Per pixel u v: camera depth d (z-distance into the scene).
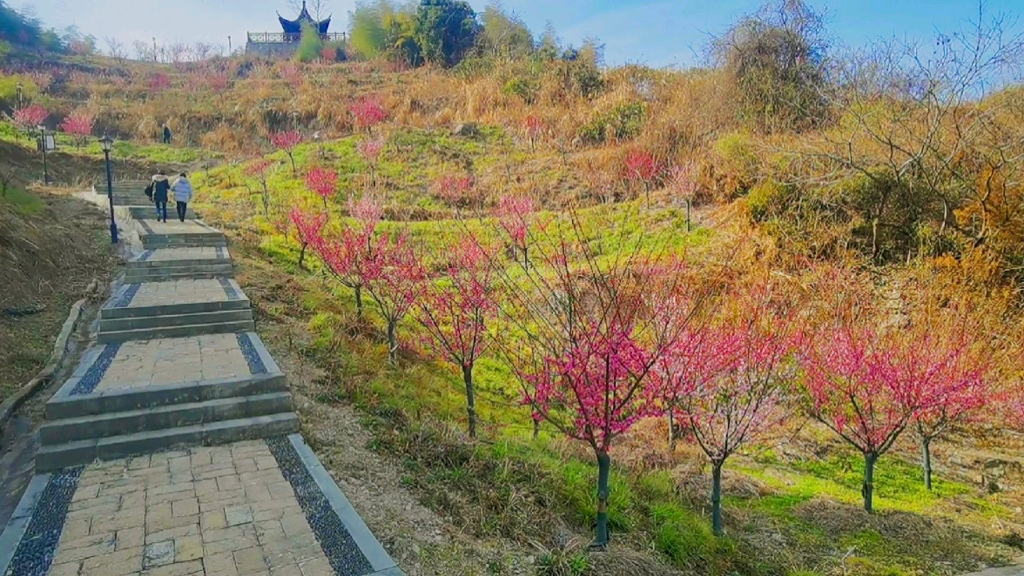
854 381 7.97
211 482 5.16
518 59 35.22
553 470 6.39
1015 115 13.29
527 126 23.97
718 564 5.87
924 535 7.00
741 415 6.57
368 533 4.49
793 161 14.58
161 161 26.92
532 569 4.71
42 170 22.98
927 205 12.85
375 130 25.42
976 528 7.24
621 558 5.10
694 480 7.88
